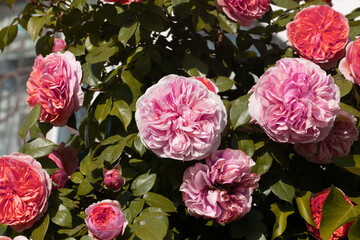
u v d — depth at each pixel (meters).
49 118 1.17
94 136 1.30
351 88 1.15
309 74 1.03
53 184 1.15
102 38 1.34
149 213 1.01
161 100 0.98
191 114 0.96
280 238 1.16
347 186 1.26
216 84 1.19
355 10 1.46
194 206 0.99
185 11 1.23
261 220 1.20
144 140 0.98
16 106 2.56
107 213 0.94
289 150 1.29
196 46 1.36
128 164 1.22
